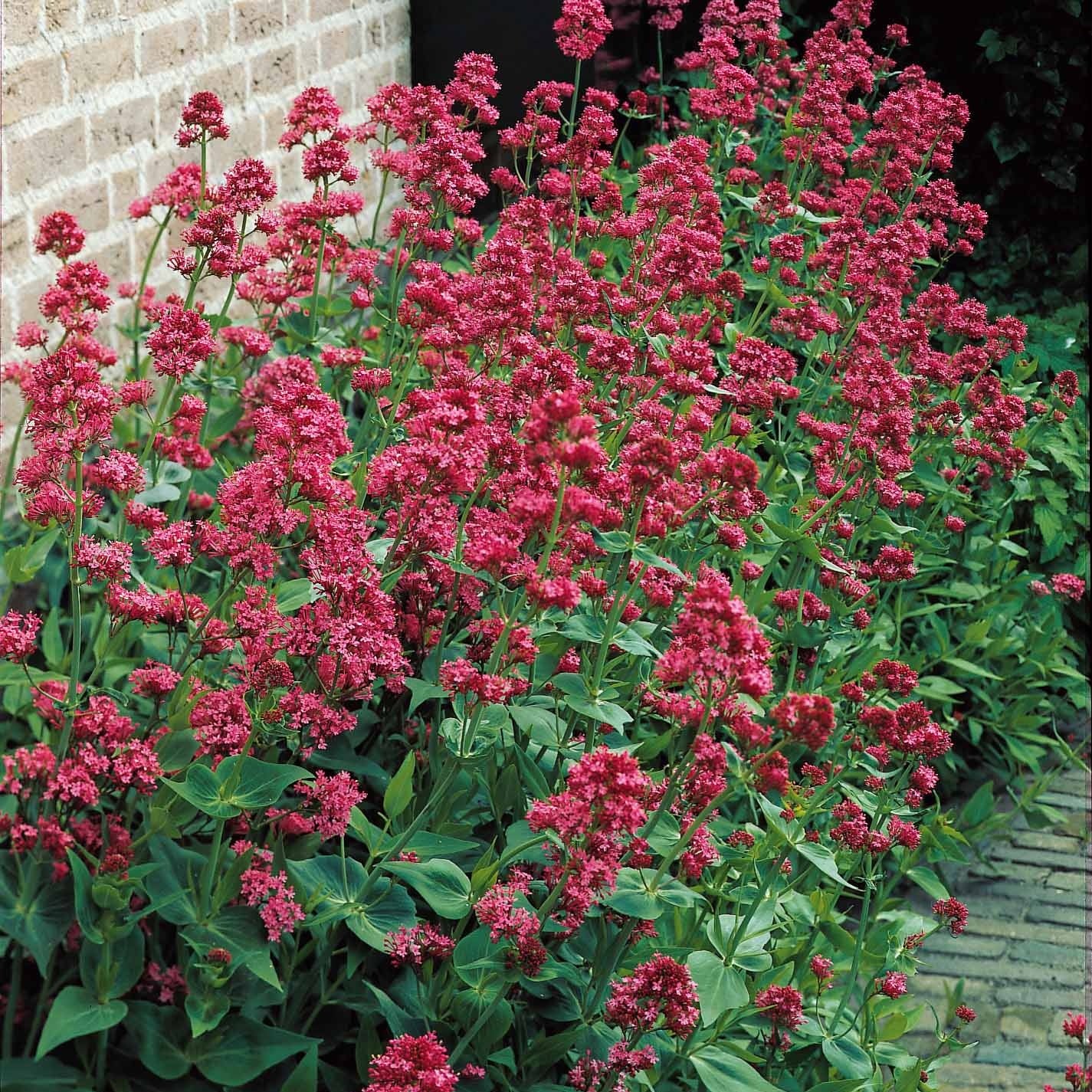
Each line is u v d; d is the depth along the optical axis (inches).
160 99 181.8
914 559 183.6
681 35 294.4
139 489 106.3
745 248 221.9
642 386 136.6
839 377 188.2
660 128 268.7
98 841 100.4
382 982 109.1
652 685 125.1
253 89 204.4
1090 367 271.9
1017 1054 160.4
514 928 94.7
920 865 191.2
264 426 101.3
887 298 175.2
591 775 89.3
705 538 151.7
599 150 177.2
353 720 103.2
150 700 120.6
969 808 194.4
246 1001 99.3
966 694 218.5
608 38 272.5
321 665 104.3
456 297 141.2
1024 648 217.0
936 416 183.6
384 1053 100.7
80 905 89.9
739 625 93.0
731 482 115.6
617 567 126.1
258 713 99.9
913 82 214.1
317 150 154.5
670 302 161.9
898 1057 132.5
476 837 123.0
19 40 154.2
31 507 100.1
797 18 307.6
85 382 95.0
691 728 112.3
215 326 148.9
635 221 160.6
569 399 95.5
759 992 121.6
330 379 169.6
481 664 121.2
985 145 298.7
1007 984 172.9
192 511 155.6
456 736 104.8
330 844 118.9
